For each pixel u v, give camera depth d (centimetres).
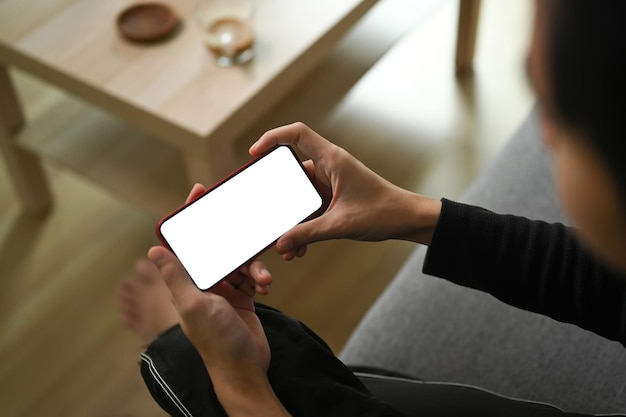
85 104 162
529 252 75
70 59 133
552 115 30
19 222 169
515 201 112
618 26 26
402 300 105
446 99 190
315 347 69
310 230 78
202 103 125
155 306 104
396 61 199
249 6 141
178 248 75
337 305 155
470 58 193
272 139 79
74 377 146
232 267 76
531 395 91
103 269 161
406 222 80
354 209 79
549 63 29
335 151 80
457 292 103
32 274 161
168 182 147
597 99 27
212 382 65
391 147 179
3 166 180
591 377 90
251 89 127
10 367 147
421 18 172
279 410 62
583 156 29
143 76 130
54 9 141
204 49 134
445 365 97
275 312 73
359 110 188
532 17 29
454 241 77
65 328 152
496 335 97
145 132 156
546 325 96
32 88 191
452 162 177
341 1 141
